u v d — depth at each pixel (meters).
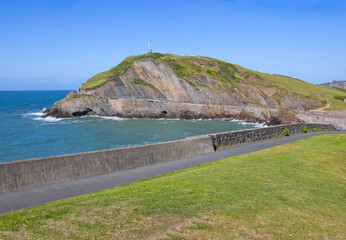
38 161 11.55
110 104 70.06
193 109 70.75
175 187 9.67
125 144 36.97
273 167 12.98
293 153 16.33
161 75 79.31
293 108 81.38
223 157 17.25
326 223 7.77
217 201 8.25
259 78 96.00
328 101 87.62
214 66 98.19
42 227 6.14
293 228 7.17
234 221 7.07
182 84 78.38
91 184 11.69
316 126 36.09
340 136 24.19
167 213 7.23
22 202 9.57
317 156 15.52
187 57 102.75
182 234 6.12
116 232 6.07
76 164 12.56
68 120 62.44
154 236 5.97
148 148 15.42
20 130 47.69
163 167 14.67
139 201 8.03
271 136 26.27
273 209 8.12
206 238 6.06
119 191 9.48
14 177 10.84
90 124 55.91
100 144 36.69
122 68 94.00
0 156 30.36
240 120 68.88
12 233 5.77
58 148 34.31
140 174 13.28
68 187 11.26
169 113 70.00
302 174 12.16
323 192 10.16
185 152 17.34
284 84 108.38
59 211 7.16
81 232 5.98
